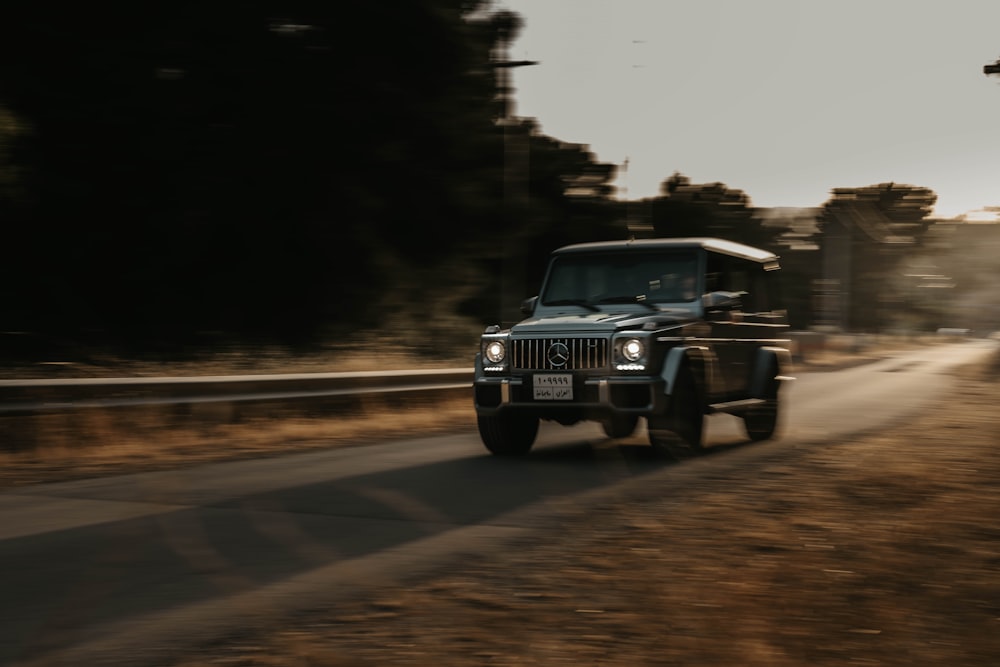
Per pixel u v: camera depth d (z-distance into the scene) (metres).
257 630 4.71
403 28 22.84
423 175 25.00
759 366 12.90
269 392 13.91
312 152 22.98
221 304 24.30
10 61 19.72
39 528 7.14
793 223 97.88
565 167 45.16
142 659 4.31
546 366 10.80
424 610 5.01
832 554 6.09
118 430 11.80
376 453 11.70
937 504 7.74
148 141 20.48
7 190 18.59
